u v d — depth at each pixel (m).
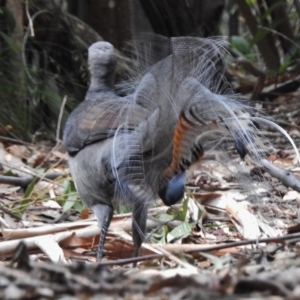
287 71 23.83
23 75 18.14
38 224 11.93
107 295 5.89
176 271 7.13
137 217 9.91
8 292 5.82
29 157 16.23
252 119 9.08
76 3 21.42
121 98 9.92
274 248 8.45
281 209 11.68
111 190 9.78
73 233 10.52
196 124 8.83
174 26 21.88
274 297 5.73
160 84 8.98
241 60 21.84
